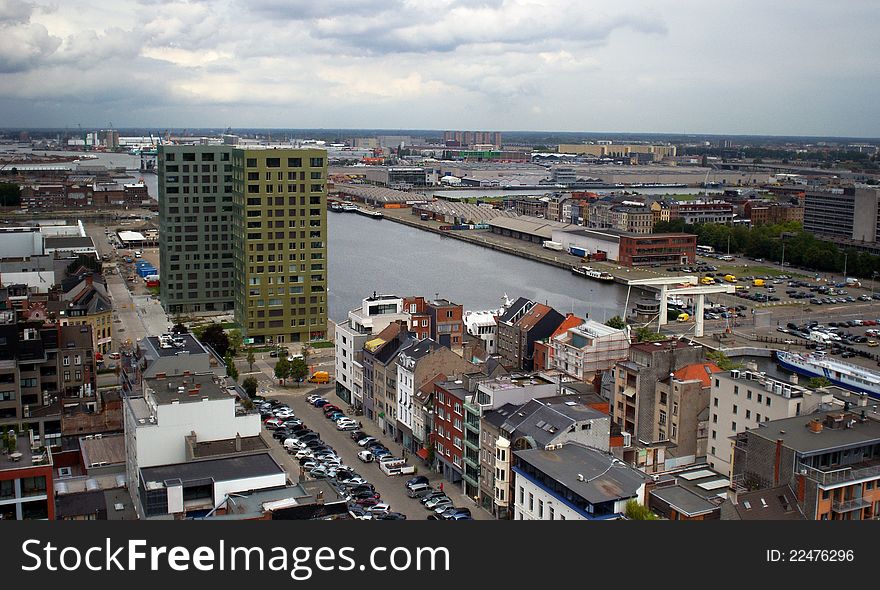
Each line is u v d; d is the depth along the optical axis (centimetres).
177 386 16700
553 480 14550
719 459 18438
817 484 13300
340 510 12131
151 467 13662
